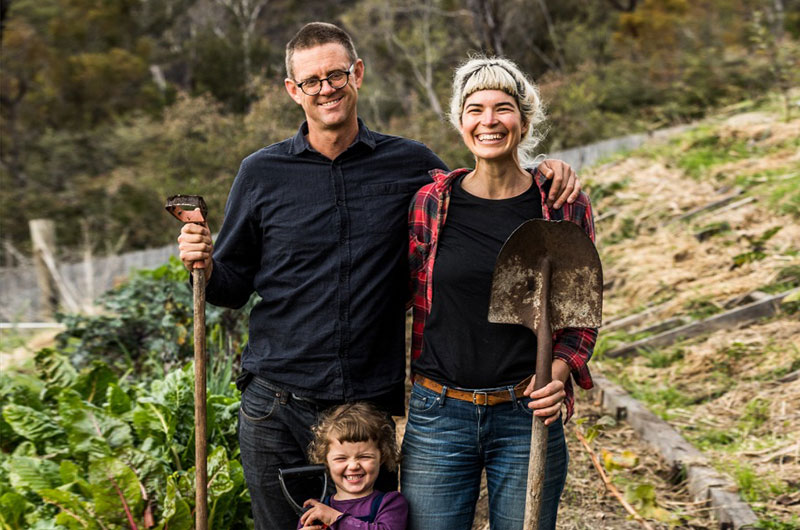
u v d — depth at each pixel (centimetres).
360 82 290
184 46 2912
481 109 255
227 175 1301
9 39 2361
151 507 319
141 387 452
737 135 927
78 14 2627
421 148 297
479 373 255
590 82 1639
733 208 726
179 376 374
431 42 2198
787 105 968
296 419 283
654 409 469
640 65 1880
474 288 255
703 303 595
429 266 264
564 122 1530
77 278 1110
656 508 326
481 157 257
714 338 541
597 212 824
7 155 2264
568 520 372
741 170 812
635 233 767
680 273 654
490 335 255
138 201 1833
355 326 279
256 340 291
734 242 671
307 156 286
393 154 291
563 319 250
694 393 486
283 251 282
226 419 379
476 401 256
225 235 292
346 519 265
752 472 378
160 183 1575
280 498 290
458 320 257
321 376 279
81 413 351
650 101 1723
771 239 652
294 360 280
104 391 423
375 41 2281
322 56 275
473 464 263
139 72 2538
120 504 314
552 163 266
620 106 1708
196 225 261
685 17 2088
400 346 291
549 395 238
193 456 354
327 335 279
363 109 2075
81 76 2403
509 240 246
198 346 263
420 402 265
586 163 1125
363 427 268
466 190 265
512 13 2058
